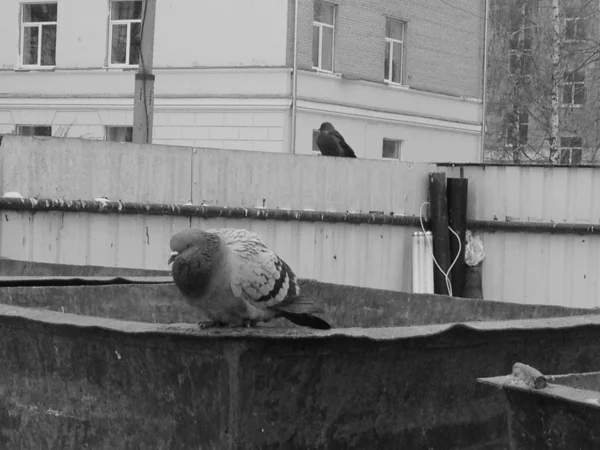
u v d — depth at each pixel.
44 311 4.23
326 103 27.17
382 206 12.50
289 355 3.74
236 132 26.42
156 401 3.89
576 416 3.18
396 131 30.22
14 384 4.38
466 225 13.04
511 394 3.36
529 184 12.72
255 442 3.70
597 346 4.76
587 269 12.39
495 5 36.47
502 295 12.93
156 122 27.31
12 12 28.89
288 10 25.78
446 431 4.36
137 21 27.69
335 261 11.91
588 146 35.00
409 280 12.91
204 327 3.94
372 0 28.77
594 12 33.91
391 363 4.09
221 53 26.50
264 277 3.80
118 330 3.82
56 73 28.48
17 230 9.10
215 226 10.55
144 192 10.00
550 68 33.94
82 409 4.13
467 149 33.66
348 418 4.00
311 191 11.61
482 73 34.12
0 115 29.28
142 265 9.99
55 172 9.38
